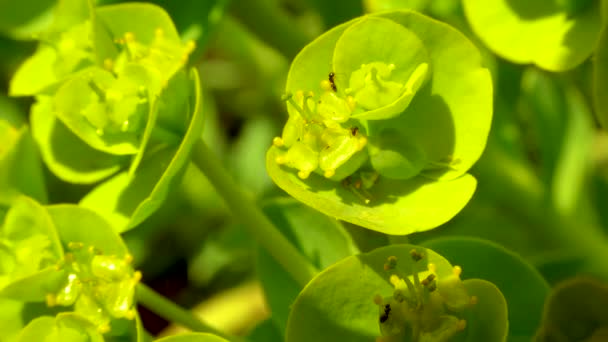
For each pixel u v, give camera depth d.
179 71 0.24
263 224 0.24
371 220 0.23
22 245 0.24
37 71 0.26
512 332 0.24
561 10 0.24
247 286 0.32
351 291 0.23
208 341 0.23
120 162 0.25
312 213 0.25
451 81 0.23
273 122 0.35
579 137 0.30
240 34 0.32
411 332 0.23
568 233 0.30
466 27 0.29
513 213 0.30
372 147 0.23
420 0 0.27
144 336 0.24
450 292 0.22
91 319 0.24
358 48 0.23
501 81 0.29
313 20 0.34
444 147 0.23
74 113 0.24
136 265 0.34
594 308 0.23
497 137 0.30
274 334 0.26
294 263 0.24
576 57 0.24
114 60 0.25
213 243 0.32
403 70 0.23
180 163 0.24
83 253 0.24
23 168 0.25
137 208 0.24
